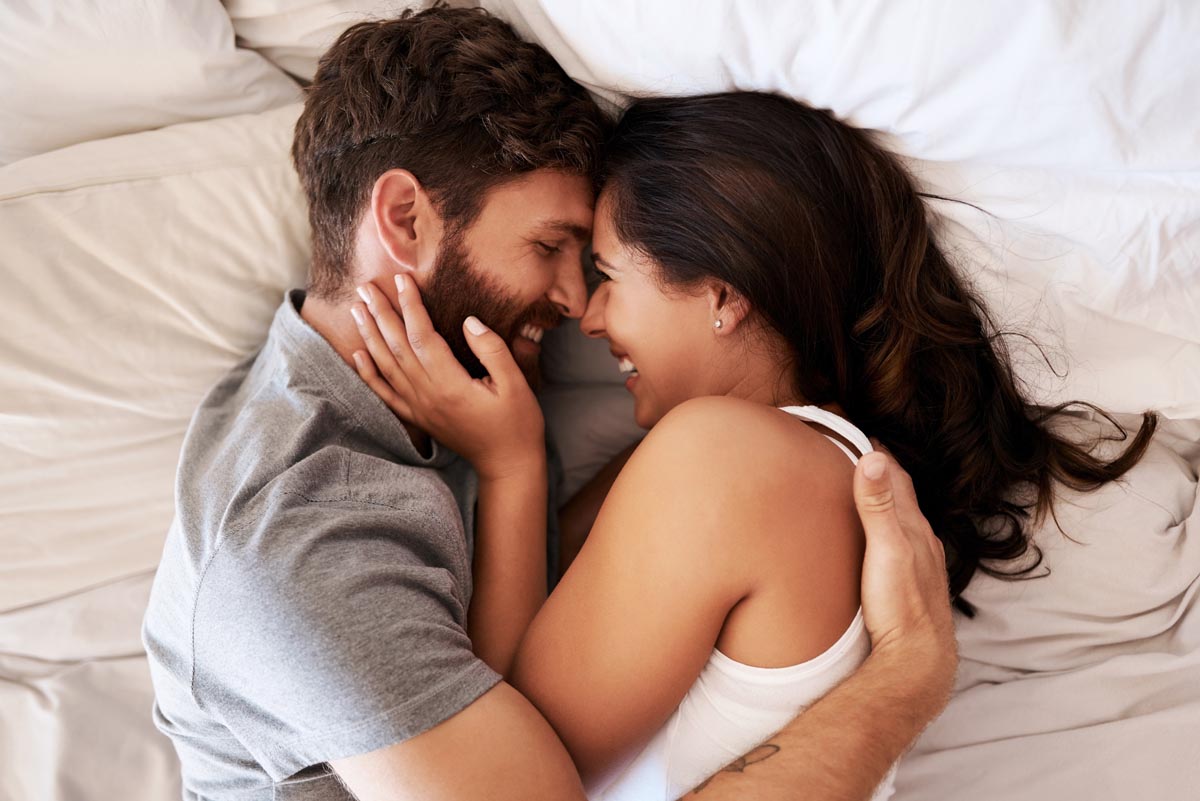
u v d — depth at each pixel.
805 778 0.68
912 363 0.94
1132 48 0.78
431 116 0.87
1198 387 0.96
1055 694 0.98
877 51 0.83
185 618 0.79
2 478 0.99
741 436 0.76
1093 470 0.98
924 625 0.77
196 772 0.89
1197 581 0.97
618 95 0.95
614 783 0.85
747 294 0.88
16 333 0.94
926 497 0.98
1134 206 0.88
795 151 0.88
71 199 0.95
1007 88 0.82
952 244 0.95
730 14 0.84
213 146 1.00
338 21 1.06
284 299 0.98
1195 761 0.91
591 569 0.76
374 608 0.71
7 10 0.93
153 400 1.00
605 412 1.15
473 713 0.69
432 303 0.92
